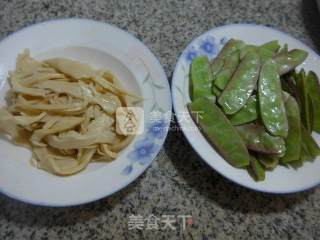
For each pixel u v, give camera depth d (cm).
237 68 26
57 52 27
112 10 33
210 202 26
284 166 25
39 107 24
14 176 22
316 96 27
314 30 35
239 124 25
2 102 25
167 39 32
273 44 29
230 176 23
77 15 32
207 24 33
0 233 23
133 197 25
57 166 23
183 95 26
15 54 26
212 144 24
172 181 26
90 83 26
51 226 24
